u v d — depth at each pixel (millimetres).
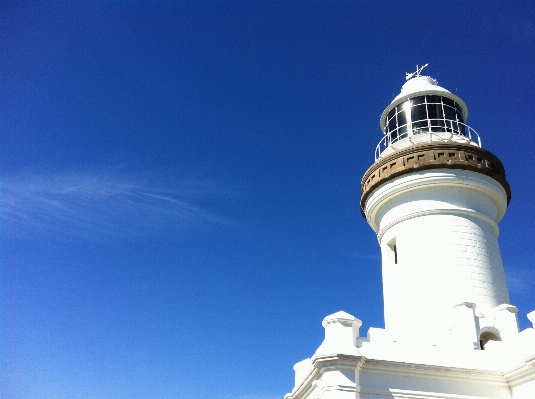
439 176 20578
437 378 15898
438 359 16359
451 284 19250
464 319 17641
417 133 23141
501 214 22562
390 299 20500
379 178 21672
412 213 20875
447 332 18328
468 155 20859
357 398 14914
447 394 15734
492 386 16203
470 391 15977
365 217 23750
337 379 15023
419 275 19781
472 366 16438
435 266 19672
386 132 24969
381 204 22047
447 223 20359
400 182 21078
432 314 18906
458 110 24016
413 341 16516
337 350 15539
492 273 19938
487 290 19406
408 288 19844
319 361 15352
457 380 16016
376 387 15352
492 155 21438
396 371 15641
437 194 20828
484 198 21250
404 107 24078
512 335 17531
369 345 16109
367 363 15375
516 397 15961
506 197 21922
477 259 19875
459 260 19672
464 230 20297
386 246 21750
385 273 21375
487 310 18375
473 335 17250
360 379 15367
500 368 16500
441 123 23094
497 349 16906
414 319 19188
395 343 16328
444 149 20875
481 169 20672
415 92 23781
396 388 15461
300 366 19250
